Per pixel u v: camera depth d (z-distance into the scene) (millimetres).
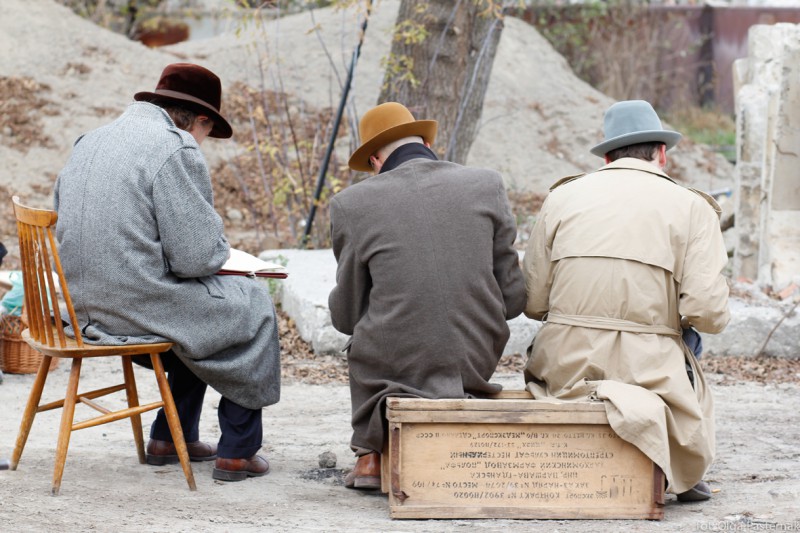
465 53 20422
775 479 9992
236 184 27719
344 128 30125
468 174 9211
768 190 18812
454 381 8898
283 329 16297
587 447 8555
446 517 8539
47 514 8367
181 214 9141
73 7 41375
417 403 8484
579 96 36094
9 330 13742
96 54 32250
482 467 8570
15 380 13727
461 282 8867
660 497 8492
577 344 9000
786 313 15492
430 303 8812
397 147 9461
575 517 8516
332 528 8258
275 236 22828
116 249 9086
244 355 9633
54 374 14180
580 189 9375
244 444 9812
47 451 10516
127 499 8984
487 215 9062
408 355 8891
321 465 10391
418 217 8930
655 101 43062
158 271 9219
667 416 8562
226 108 30656
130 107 9711
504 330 9227
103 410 9172
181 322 9258
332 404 13062
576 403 8492
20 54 31266
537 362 9359
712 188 32281
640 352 8805
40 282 9086
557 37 42906
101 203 9148
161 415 10305
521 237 23016
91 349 9008
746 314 15438
